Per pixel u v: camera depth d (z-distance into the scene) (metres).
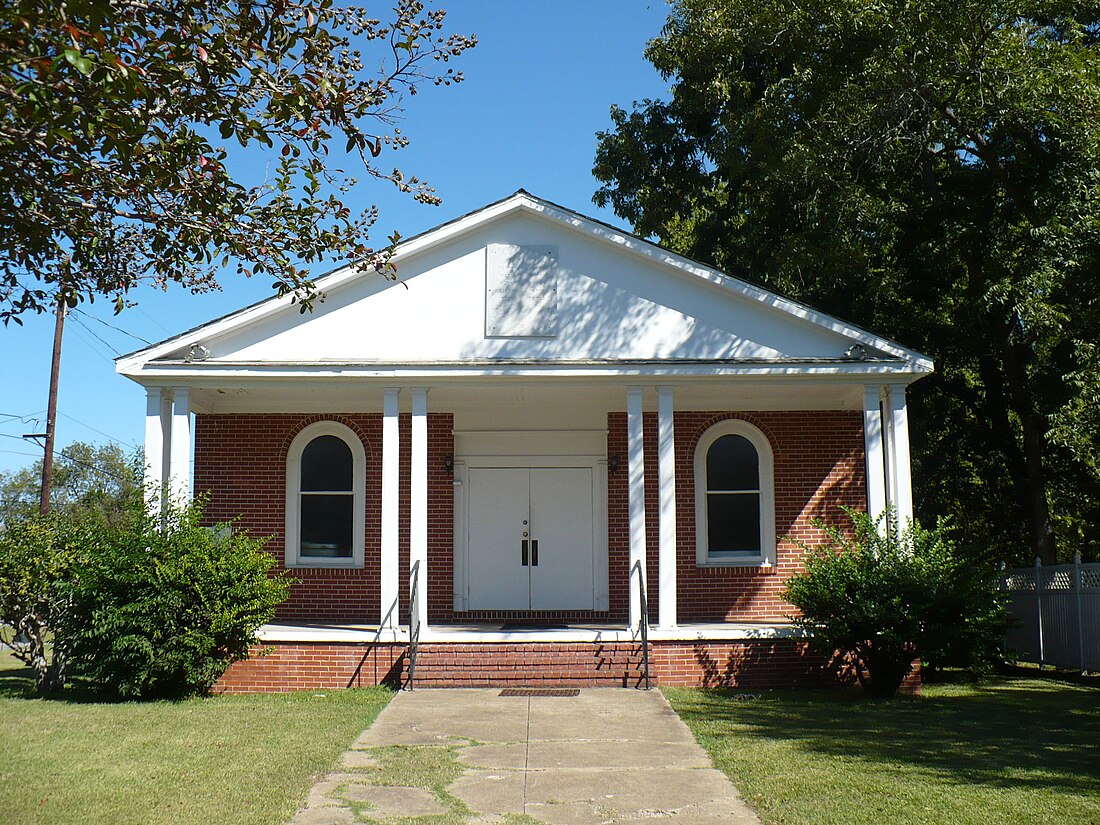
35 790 8.98
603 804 8.77
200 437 18.55
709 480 18.95
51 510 16.52
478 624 17.97
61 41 7.04
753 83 28.91
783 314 15.93
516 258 16.06
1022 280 21.14
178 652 13.87
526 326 15.91
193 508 14.92
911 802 8.62
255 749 10.70
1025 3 21.14
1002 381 25.28
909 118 22.03
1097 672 18.94
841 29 22.20
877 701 14.33
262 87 8.68
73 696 14.66
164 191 9.20
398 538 16.89
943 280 24.25
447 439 18.95
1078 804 8.52
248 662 15.23
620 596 18.64
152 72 8.03
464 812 8.52
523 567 18.84
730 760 10.26
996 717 12.96
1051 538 23.52
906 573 14.48
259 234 9.44
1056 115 20.48
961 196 22.88
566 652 15.25
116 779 9.41
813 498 18.64
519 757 10.44
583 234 16.08
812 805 8.60
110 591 14.05
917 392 25.41
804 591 14.81
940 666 17.66
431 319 15.91
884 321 24.80
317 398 17.66
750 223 28.14
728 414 18.86
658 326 15.97
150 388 15.58
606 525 18.88
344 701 13.87
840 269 23.48
